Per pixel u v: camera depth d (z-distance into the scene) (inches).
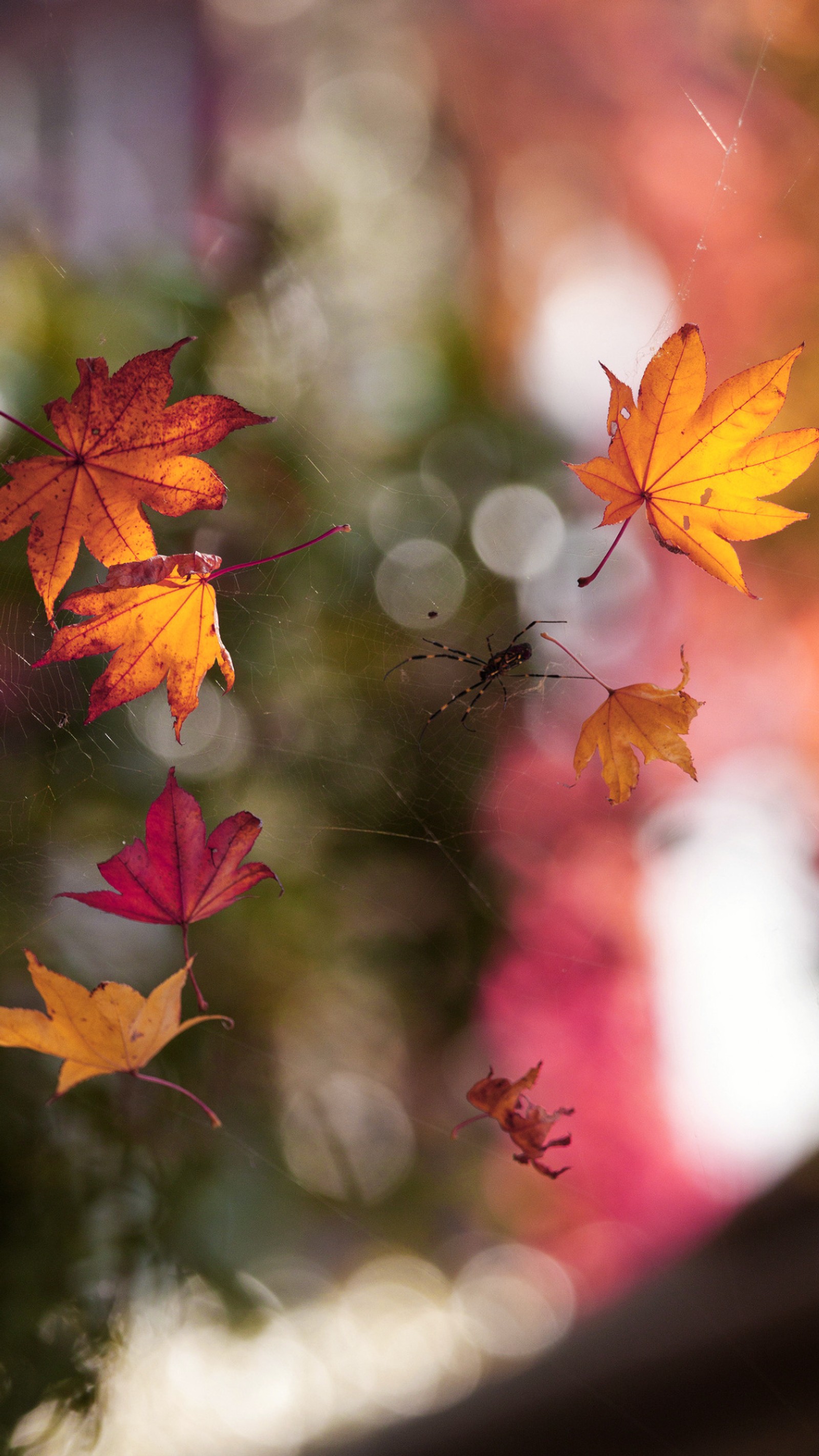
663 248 92.0
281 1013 68.5
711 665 80.1
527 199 94.6
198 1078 64.9
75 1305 57.3
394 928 69.5
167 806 45.5
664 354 44.8
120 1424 61.6
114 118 84.8
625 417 44.9
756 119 68.1
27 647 54.8
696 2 76.6
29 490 44.8
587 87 92.4
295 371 68.4
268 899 64.9
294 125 94.6
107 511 44.9
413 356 76.2
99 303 61.6
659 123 89.1
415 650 64.3
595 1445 62.1
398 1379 85.8
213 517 59.9
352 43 99.3
